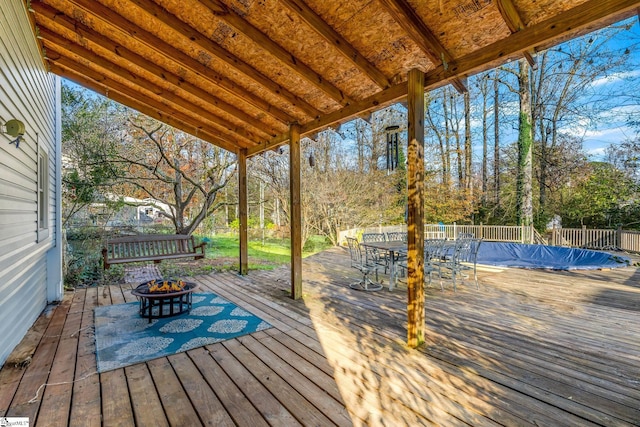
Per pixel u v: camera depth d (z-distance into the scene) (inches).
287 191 441.7
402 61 117.6
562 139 510.3
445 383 87.7
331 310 156.8
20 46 105.4
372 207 525.7
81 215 298.5
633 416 72.5
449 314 149.4
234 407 76.7
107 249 186.5
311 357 104.2
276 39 112.9
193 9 104.5
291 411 75.0
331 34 103.3
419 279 113.4
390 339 119.8
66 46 133.0
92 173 274.5
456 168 631.2
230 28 110.8
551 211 508.4
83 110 281.7
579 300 173.5
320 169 482.0
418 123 112.7
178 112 195.3
